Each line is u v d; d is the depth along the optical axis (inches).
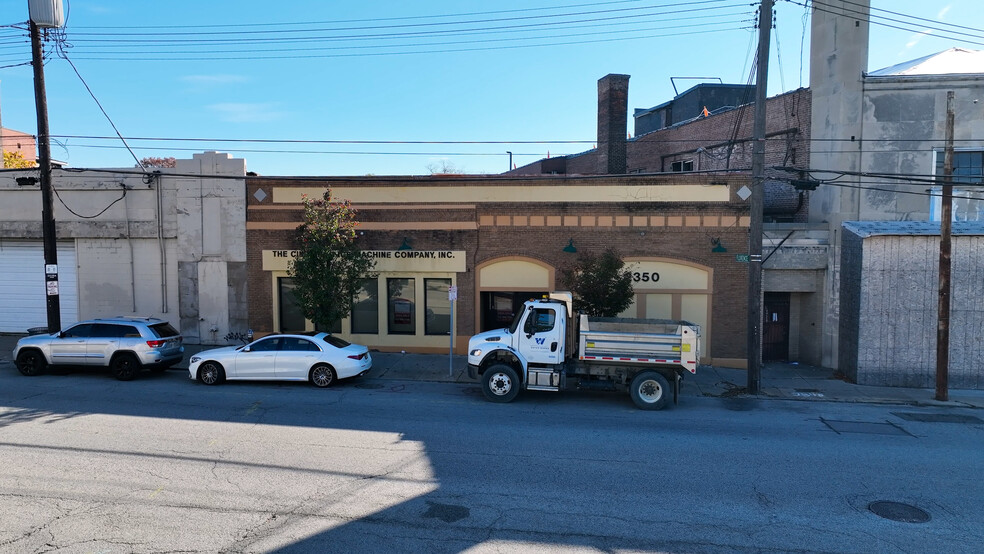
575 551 239.1
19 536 241.4
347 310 669.3
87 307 830.5
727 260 716.0
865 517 279.6
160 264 812.6
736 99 1217.4
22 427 408.2
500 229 745.6
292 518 264.7
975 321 623.2
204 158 785.6
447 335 767.1
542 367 524.1
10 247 852.6
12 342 808.9
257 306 786.8
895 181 741.3
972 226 645.9
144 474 317.4
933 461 367.9
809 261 743.1
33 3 618.5
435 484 312.2
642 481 323.3
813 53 784.9
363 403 507.2
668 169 1155.3
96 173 810.8
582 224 732.7
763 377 667.4
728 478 330.3
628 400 545.3
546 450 377.4
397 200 757.3
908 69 815.1
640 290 725.9
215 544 237.3
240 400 507.8
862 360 636.7
